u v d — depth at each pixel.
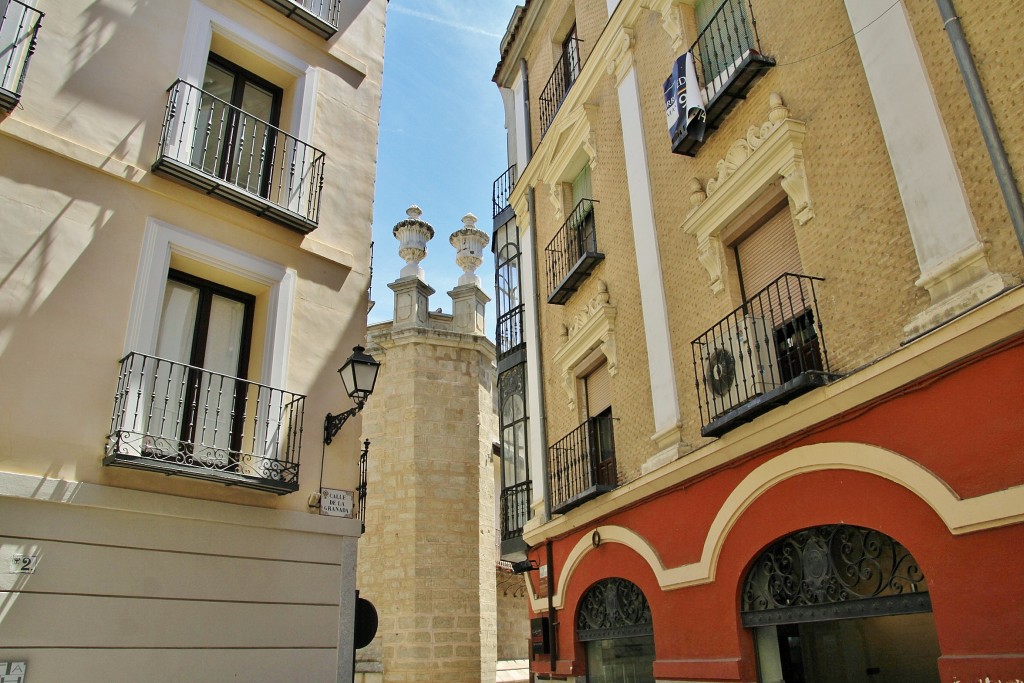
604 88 12.62
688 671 8.23
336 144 11.01
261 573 8.27
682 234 9.73
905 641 7.26
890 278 6.50
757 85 8.54
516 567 13.95
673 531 8.98
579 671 11.19
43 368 7.41
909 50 6.41
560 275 13.51
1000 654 4.98
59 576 6.95
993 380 5.34
